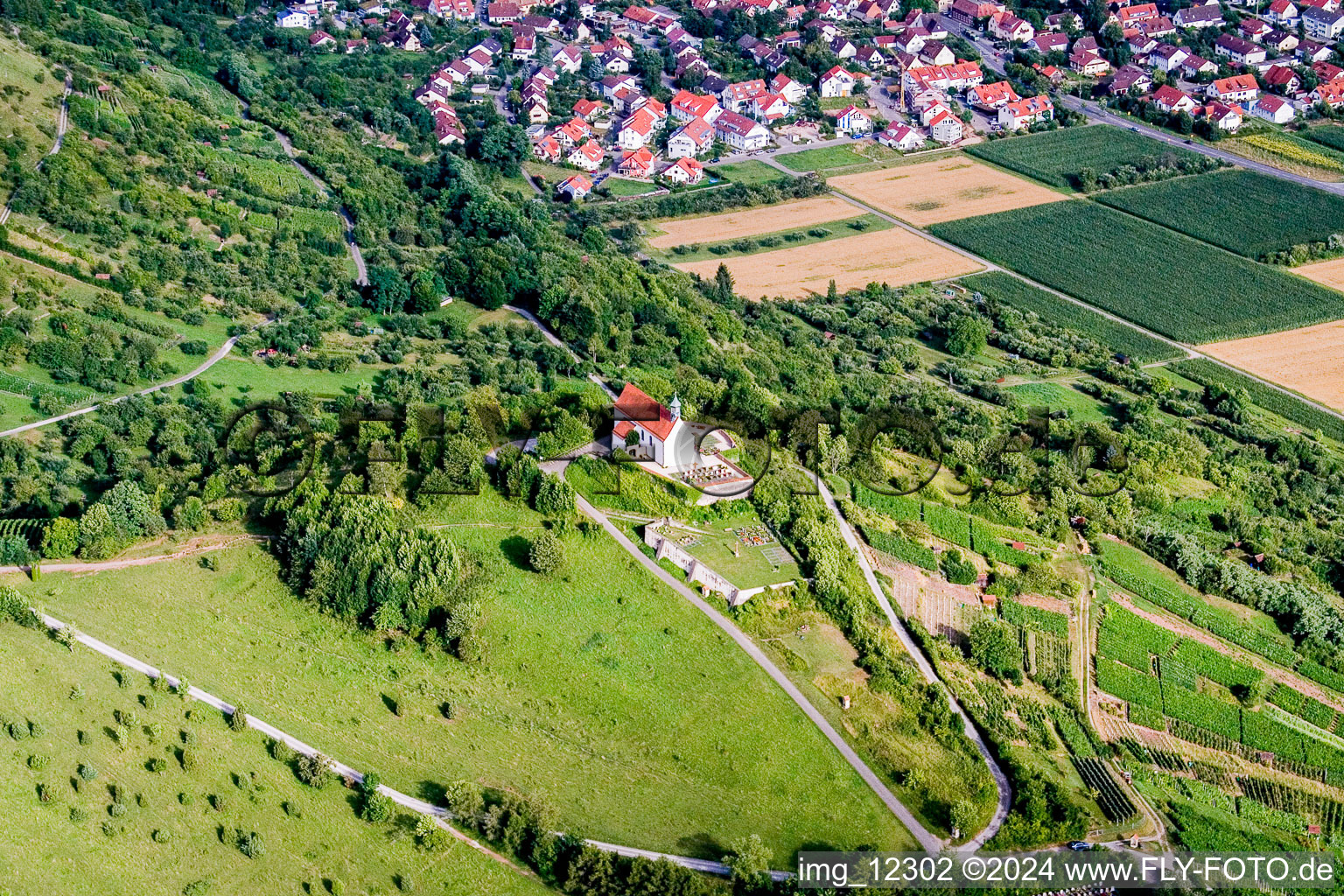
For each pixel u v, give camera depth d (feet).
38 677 444.96
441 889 397.80
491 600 487.61
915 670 482.28
